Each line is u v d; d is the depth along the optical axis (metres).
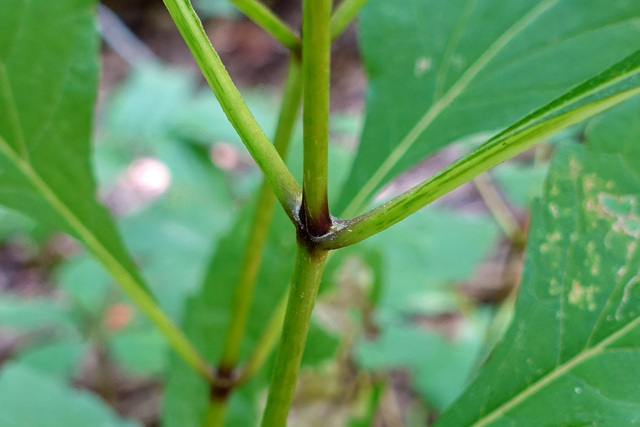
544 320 0.19
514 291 0.46
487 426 0.19
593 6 0.24
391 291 0.46
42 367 0.54
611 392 0.19
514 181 0.47
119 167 0.60
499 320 0.45
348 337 0.35
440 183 0.16
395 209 0.16
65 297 0.81
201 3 1.22
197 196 0.57
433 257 0.48
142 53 1.00
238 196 0.59
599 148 0.19
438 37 0.25
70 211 0.23
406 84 0.24
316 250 0.16
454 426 0.20
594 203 0.19
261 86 1.37
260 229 0.23
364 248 0.36
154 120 0.59
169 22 1.60
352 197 0.24
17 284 0.86
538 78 0.24
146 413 0.64
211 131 0.57
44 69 0.22
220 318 0.30
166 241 0.55
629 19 0.23
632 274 0.19
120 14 1.61
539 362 0.19
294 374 0.17
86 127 0.23
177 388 0.30
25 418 0.31
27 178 0.23
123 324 0.57
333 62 1.27
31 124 0.23
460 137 0.24
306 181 0.16
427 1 0.25
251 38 1.50
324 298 0.35
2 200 0.23
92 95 0.23
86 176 0.23
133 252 0.54
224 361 0.24
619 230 0.19
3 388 0.32
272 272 0.30
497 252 0.74
